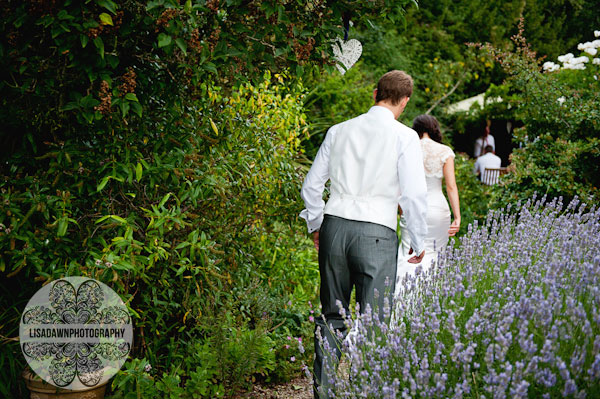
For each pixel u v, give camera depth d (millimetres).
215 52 2389
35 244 2445
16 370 2625
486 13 16422
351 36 11320
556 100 5812
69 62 2334
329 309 2807
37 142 2691
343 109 8359
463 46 15891
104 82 2242
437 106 13203
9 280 2762
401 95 2857
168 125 2814
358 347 2289
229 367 3000
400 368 2146
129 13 2299
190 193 2768
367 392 2098
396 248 2797
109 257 2375
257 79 2777
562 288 2406
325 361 2416
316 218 3029
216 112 3248
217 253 3053
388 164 2729
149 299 2812
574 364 1794
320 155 2980
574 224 3186
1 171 2617
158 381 2752
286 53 2543
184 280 3125
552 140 5746
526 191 5738
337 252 2742
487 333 2135
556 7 17344
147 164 2658
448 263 2906
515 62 6164
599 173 5410
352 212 2730
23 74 2373
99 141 2670
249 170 3410
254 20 2463
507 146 13406
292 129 4426
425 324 2295
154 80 2705
